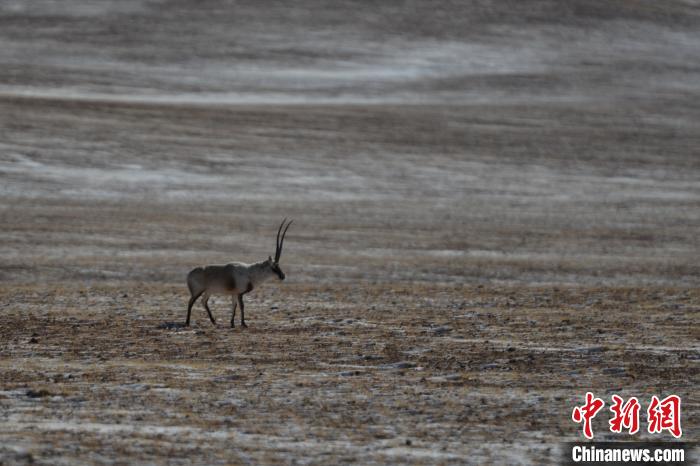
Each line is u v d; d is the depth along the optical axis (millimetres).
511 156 108875
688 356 29609
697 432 20703
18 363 27734
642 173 103750
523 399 23422
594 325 36094
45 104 117125
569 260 63219
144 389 23984
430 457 18188
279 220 74938
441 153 108500
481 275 57281
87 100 126688
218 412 21609
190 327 35000
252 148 104562
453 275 56969
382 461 17859
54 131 103125
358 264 59469
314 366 27656
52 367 27078
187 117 118438
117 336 32844
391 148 109500
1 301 41906
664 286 54281
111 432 19547
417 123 124875
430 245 67438
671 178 101938
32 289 46875
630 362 28609
